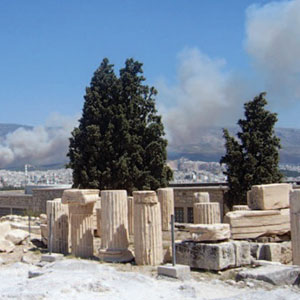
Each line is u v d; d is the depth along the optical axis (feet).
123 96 127.13
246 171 111.65
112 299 35.22
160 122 127.44
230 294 38.11
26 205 142.31
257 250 51.52
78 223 60.18
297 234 45.60
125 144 121.29
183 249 50.19
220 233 48.52
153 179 121.29
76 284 38.52
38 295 35.37
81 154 123.24
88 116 125.80
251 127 115.34
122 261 55.26
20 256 60.95
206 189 116.88
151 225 53.67
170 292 37.99
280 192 57.67
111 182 121.49
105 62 130.62
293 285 41.16
